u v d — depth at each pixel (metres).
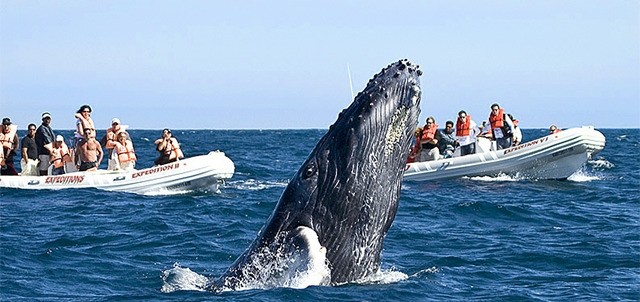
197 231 34.03
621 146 145.62
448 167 62.41
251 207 44.12
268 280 17.62
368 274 17.48
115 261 26.56
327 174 16.80
